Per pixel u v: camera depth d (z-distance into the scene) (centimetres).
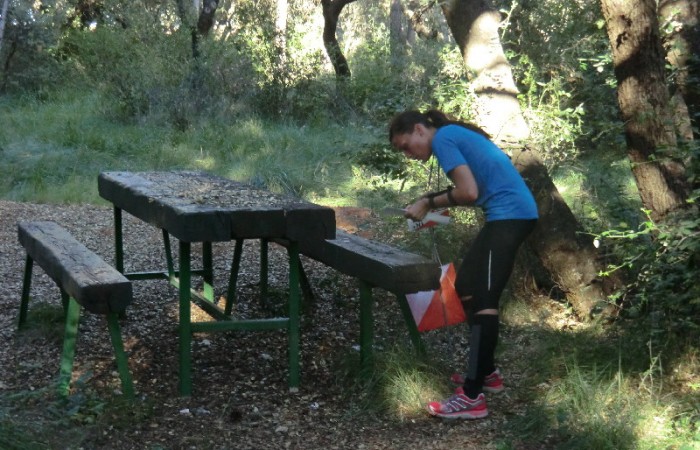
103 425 404
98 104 1491
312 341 533
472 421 423
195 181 542
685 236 447
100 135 1262
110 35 1570
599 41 708
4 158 1115
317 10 2702
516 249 421
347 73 1741
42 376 466
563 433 400
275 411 434
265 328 455
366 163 684
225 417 425
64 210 928
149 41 1548
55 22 1841
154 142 1249
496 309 422
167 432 405
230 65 1537
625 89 505
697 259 449
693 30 521
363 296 463
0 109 1482
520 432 406
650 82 498
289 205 440
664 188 504
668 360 456
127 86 1466
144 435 401
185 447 391
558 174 878
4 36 1698
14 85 1708
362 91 1551
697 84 518
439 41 1565
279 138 1280
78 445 383
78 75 1728
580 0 849
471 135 427
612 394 430
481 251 427
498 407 439
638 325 491
